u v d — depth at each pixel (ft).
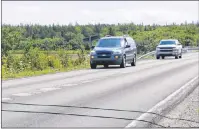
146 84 74.64
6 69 107.04
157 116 41.39
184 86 71.15
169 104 49.78
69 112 43.06
